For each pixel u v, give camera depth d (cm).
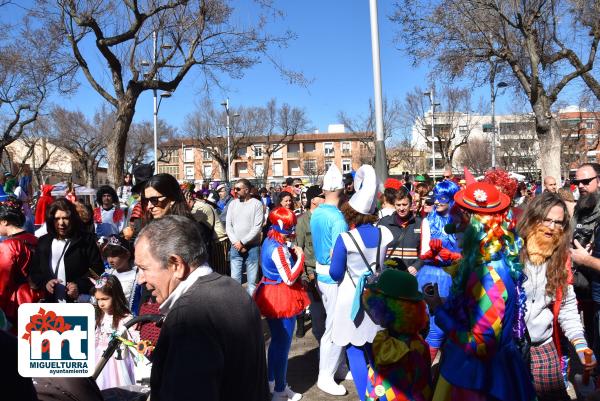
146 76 1489
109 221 822
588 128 4819
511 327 282
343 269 412
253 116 5222
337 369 517
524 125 4853
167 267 203
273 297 448
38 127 4478
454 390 282
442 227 475
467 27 1507
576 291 473
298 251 462
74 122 4869
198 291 196
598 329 404
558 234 323
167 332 188
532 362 326
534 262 323
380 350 315
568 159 4456
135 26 1362
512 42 1538
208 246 413
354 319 398
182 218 214
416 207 769
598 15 1411
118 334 294
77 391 223
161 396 177
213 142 5175
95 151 5128
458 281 286
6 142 2945
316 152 7819
